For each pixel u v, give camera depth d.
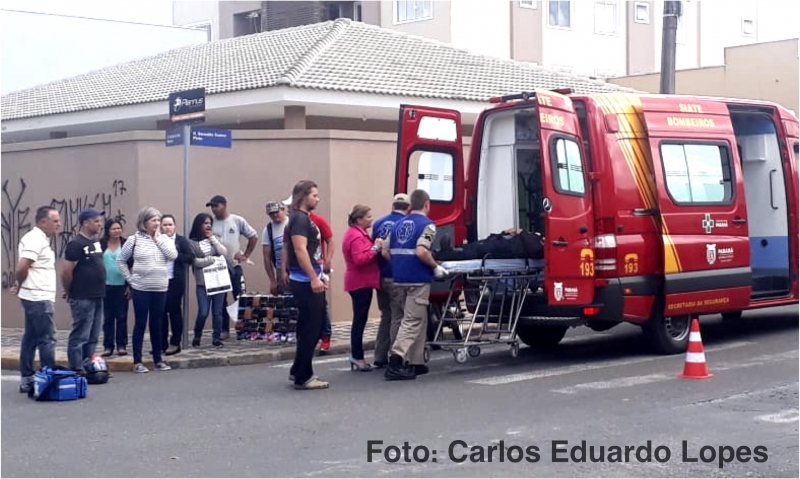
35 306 11.11
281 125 21.56
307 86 18.81
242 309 14.79
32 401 10.70
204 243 13.92
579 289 11.93
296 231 10.83
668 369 11.79
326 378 11.78
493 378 11.50
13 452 8.37
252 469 7.69
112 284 13.33
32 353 11.28
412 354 11.58
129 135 16.36
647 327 12.81
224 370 12.75
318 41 22.64
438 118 13.06
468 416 9.42
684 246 12.73
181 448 8.40
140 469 7.76
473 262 11.73
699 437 8.51
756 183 14.91
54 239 17.41
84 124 21.75
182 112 13.95
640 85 32.81
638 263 12.38
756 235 14.92
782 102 30.64
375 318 17.34
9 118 22.67
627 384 10.89
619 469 7.62
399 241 11.55
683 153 12.95
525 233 12.02
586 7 38.81
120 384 11.73
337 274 16.67
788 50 30.47
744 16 43.66
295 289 10.93
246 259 14.83
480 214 13.05
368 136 16.98
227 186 16.52
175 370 12.80
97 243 11.81
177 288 13.52
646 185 12.55
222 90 19.36
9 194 18.05
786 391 10.34
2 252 18.23
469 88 21.88
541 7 37.47
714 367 11.84
